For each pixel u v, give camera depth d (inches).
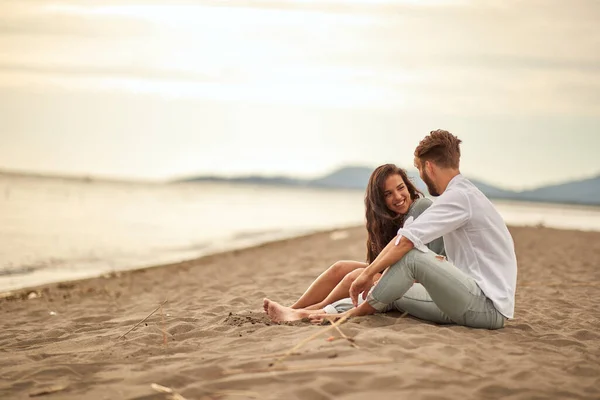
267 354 147.9
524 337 171.3
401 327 168.7
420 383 125.1
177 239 729.0
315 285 201.2
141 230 816.9
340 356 142.0
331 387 123.0
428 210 171.2
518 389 124.2
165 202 1674.5
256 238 770.2
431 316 177.5
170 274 420.2
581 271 381.1
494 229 173.6
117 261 513.0
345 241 672.4
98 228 800.3
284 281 343.3
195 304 268.8
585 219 1482.5
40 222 827.4
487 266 173.0
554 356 152.6
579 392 124.8
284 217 1312.7
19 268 454.3
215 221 1074.1
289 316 190.5
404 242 168.7
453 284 167.0
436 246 188.9
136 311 271.4
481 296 169.9
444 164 176.1
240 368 137.8
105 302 312.5
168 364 147.7
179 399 120.6
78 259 514.6
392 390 122.0
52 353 175.9
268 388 124.5
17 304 309.7
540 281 333.4
